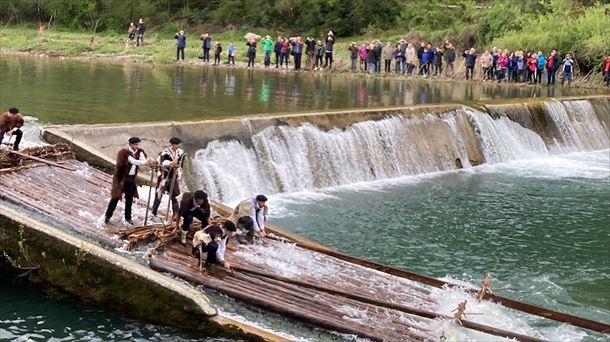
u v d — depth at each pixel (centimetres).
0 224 1233
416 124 2512
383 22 5812
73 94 2777
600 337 1235
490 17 4669
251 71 4116
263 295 1160
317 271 1295
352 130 2312
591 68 4191
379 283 1284
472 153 2633
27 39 5609
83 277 1197
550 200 2164
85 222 1347
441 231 1816
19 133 1634
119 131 1895
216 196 1953
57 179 1552
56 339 1097
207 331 1104
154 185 1628
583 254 1692
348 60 4569
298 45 4244
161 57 4638
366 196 2108
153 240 1316
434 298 1257
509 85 3888
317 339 1078
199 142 1977
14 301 1202
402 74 4241
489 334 1136
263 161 2084
